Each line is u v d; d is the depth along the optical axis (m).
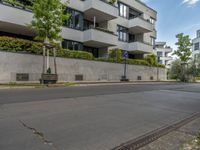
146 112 6.85
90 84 16.81
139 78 27.66
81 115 5.93
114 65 23.38
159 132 4.76
